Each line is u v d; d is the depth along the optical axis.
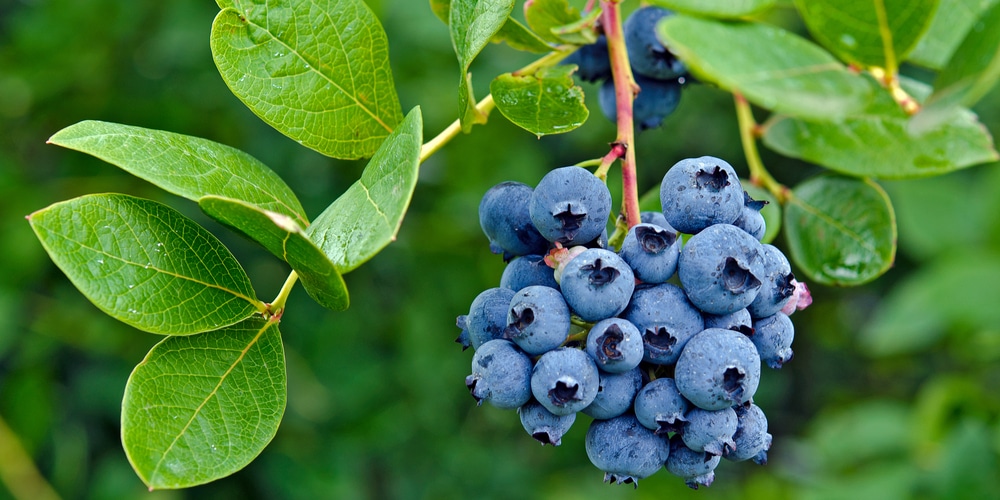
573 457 1.16
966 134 0.58
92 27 0.79
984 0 0.56
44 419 0.81
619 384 0.50
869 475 0.94
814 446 1.08
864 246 0.59
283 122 0.53
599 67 0.59
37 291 0.82
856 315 1.40
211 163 0.51
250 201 0.51
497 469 1.08
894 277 1.25
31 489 0.81
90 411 0.84
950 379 0.94
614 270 0.50
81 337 0.82
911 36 0.53
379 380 0.94
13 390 0.80
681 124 1.12
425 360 0.97
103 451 0.86
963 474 0.79
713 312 0.50
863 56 0.54
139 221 0.51
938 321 0.82
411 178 0.48
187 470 0.50
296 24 0.53
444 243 0.99
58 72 0.79
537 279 0.51
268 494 0.91
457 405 1.07
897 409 1.00
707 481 0.51
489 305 0.51
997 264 0.82
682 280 0.50
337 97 0.53
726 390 0.49
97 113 0.82
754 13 0.50
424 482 1.05
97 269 0.50
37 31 0.79
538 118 0.53
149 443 0.50
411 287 0.98
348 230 0.49
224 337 0.51
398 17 0.83
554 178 0.51
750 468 1.32
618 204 0.97
